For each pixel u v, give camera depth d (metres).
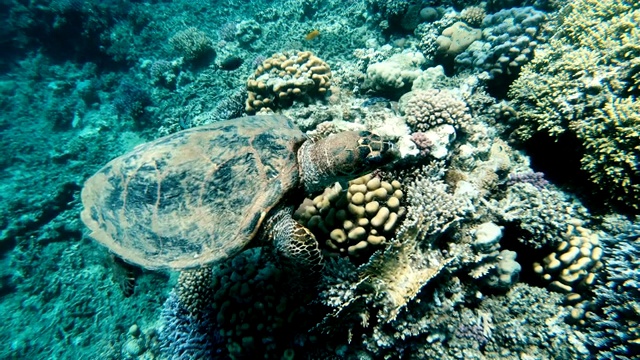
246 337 0.85
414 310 0.77
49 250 1.88
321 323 0.77
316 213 0.86
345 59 2.07
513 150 1.22
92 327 1.49
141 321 1.45
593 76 1.03
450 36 1.64
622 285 0.79
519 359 0.77
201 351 1.00
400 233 0.78
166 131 2.22
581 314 0.80
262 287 0.88
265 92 1.51
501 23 1.49
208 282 1.04
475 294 0.83
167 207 0.82
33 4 3.06
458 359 0.77
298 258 0.75
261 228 0.83
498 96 1.44
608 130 0.95
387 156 0.75
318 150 0.81
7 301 1.69
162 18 3.32
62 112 2.73
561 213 0.88
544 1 1.49
